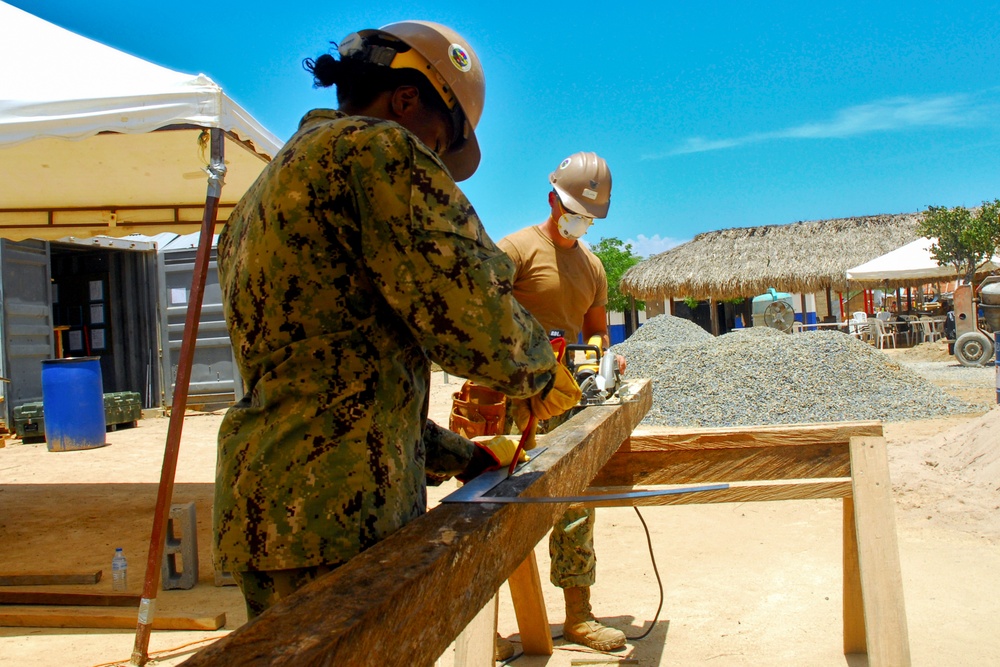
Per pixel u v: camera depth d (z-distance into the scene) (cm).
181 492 709
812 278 2933
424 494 156
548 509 179
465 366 137
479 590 136
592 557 333
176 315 1343
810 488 268
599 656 320
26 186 641
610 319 4378
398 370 146
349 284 141
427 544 126
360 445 138
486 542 138
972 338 1728
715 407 1095
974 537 453
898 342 2591
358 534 135
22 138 402
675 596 388
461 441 186
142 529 579
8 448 1042
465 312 134
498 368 138
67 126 406
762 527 507
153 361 1343
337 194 138
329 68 165
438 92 165
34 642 366
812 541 467
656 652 321
